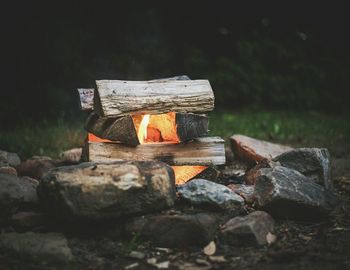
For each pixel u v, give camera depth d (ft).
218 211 4.90
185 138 5.37
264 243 4.59
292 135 10.02
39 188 4.67
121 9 14.15
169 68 14.51
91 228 4.70
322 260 4.29
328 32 16.29
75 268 4.22
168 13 15.83
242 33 15.99
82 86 12.77
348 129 10.66
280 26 16.24
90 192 4.42
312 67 14.92
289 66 15.25
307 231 4.89
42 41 12.73
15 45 12.68
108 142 5.26
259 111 13.93
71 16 13.51
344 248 4.52
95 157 5.20
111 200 4.46
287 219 5.02
